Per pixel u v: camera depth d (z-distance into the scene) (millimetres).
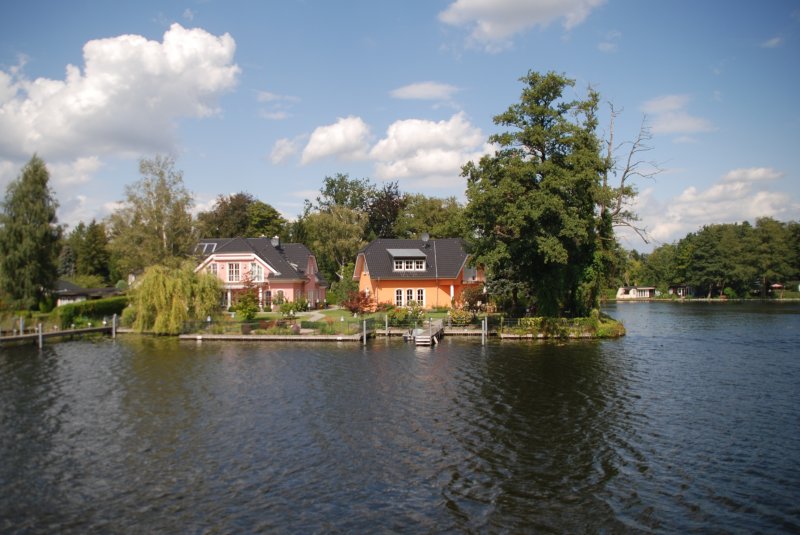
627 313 79875
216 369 31641
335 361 34125
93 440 19516
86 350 39094
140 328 46875
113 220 57656
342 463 17281
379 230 97375
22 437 19906
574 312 48125
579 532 13141
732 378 28938
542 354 36594
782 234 113875
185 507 14406
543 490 15359
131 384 27906
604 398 24797
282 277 63625
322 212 92125
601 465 17062
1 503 14758
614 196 45188
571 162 40531
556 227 41156
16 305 52531
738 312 78812
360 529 13242
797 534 12953
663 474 16375
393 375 29750
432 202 92812
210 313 47719
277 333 44062
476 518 13797
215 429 20609
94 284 86812
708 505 14422
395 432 20172
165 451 18391
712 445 18734
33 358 35781
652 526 13391
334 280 88500
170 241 58500
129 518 13867
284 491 15297
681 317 70312
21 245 52531
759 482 15766
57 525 13555
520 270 47375
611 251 48625
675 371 30797
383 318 47969
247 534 13016
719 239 115375
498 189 40812
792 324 58500
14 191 53562
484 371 30734
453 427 20734
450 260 62344
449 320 48406
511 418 21812
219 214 95688
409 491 15289
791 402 24078
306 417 22016
